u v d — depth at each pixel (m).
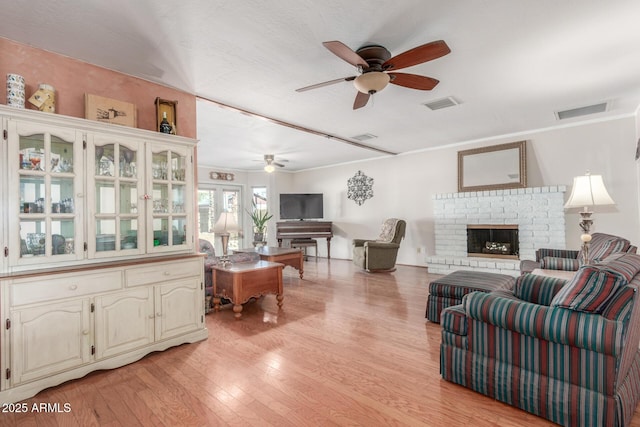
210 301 3.71
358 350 2.55
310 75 2.78
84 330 2.15
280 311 3.61
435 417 1.70
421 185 6.17
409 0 1.83
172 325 2.61
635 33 2.20
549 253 3.73
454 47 2.36
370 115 3.95
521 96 3.40
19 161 1.97
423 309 3.62
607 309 1.50
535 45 2.35
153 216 2.57
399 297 4.13
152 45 2.25
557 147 4.64
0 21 1.92
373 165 6.97
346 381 2.08
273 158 6.43
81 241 2.19
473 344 1.93
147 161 2.54
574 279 1.61
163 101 2.76
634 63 2.66
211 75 2.74
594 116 4.19
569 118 4.25
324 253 8.05
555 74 2.85
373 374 2.17
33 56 2.21
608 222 4.31
